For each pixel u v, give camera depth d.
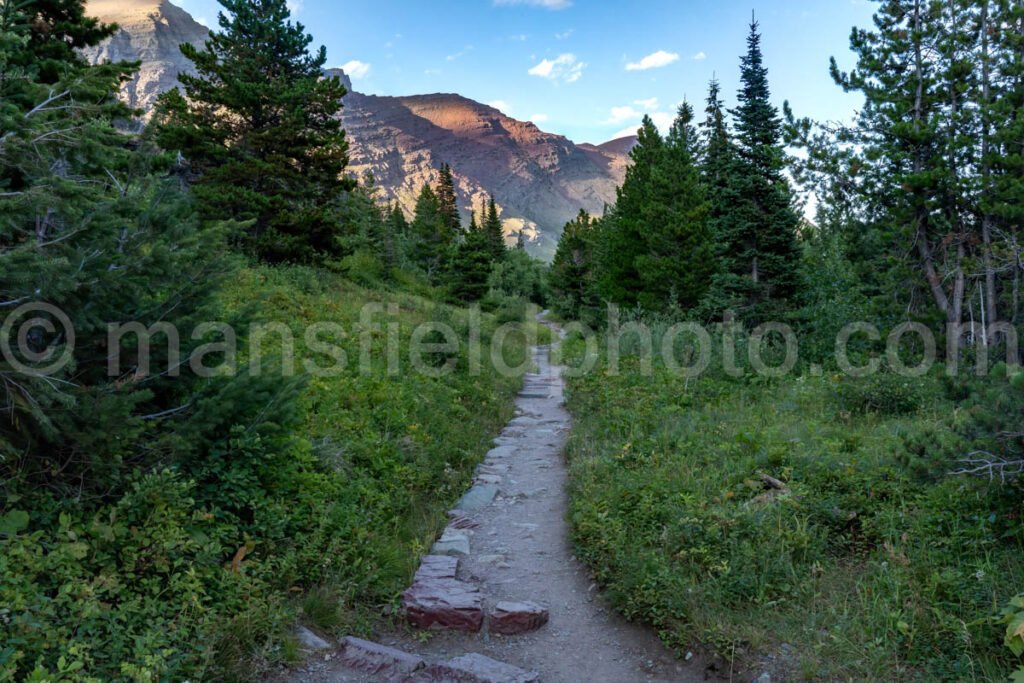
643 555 6.22
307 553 5.95
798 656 4.77
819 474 7.65
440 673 4.81
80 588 4.11
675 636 5.34
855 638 4.85
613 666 5.20
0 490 4.57
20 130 4.30
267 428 6.20
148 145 5.18
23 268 4.07
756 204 26.17
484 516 8.67
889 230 20.09
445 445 10.77
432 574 6.62
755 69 26.92
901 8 20.30
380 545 6.78
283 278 20.16
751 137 26.30
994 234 18.16
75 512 4.80
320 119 26.27
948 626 4.63
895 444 8.34
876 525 6.33
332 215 26.67
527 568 7.09
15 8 4.86
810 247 31.61
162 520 4.94
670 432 10.49
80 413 4.61
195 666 4.18
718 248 27.50
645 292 30.67
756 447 9.05
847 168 20.39
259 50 25.08
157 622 4.28
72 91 4.82
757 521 6.52
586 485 8.68
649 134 35.97
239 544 5.64
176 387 5.71
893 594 5.20
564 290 57.88
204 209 21.72
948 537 5.85
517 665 5.25
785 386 15.27
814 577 5.81
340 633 5.40
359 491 7.63
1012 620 4.21
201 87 23.34
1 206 4.12
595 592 6.48
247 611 4.86
